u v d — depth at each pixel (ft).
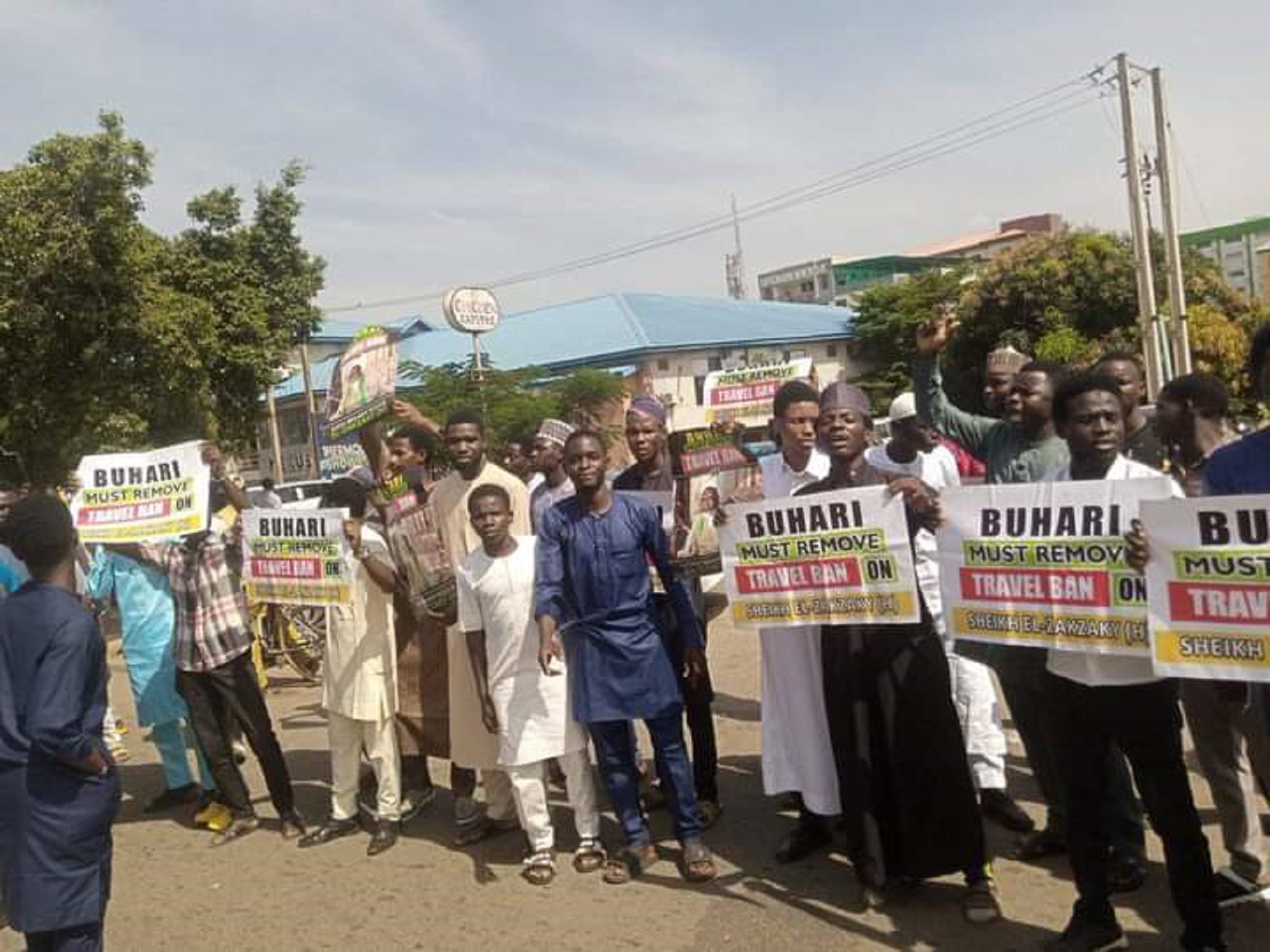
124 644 20.04
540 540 15.28
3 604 11.03
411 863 16.56
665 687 14.90
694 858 14.80
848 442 13.65
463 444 17.20
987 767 15.76
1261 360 10.62
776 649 15.06
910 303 116.57
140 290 49.08
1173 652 10.37
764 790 17.06
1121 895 13.12
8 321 45.50
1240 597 10.02
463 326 65.00
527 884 15.33
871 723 13.20
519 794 15.40
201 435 54.49
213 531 18.43
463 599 15.72
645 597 15.07
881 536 12.82
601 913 14.15
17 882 10.87
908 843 12.87
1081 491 11.18
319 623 31.12
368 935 14.17
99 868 11.16
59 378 48.83
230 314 57.16
